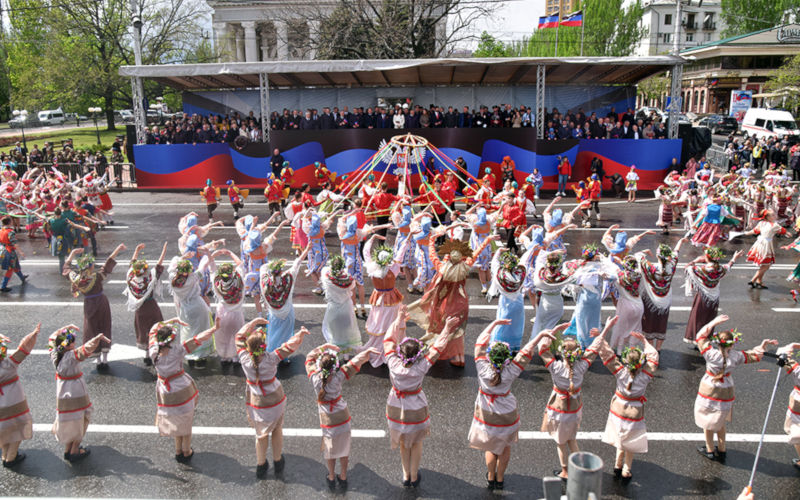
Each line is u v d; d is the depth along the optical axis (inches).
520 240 480.1
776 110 1692.9
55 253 606.2
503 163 1005.2
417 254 520.1
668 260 393.7
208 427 322.0
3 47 2226.9
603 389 363.9
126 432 317.7
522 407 341.4
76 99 2012.8
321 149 1078.4
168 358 281.4
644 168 1082.1
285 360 399.5
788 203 779.4
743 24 2770.7
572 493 192.5
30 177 867.4
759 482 276.5
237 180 1133.7
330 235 778.2
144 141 1139.9
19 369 391.5
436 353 264.1
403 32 1402.6
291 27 1610.5
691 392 360.8
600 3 2664.9
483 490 269.7
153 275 390.6
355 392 359.3
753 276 597.3
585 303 392.2
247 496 265.4
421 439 267.1
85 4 1918.1
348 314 387.5
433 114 1080.2
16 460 292.2
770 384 371.6
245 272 483.8
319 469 285.0
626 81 1259.8
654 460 293.4
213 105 1314.0
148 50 2011.6
